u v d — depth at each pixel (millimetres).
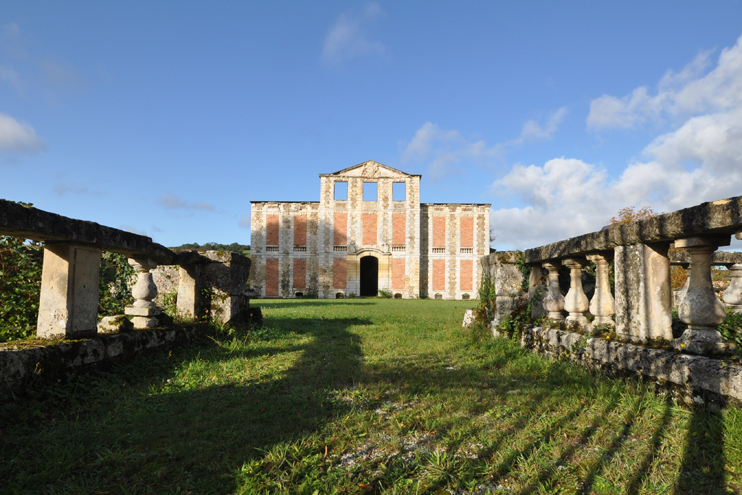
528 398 3650
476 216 39312
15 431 2859
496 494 2191
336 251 38156
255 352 6035
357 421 3146
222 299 7680
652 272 3904
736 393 2736
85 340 4012
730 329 5398
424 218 39281
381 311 15070
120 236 4781
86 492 2168
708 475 2301
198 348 6129
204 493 2189
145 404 3539
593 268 8094
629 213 20344
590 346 4539
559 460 2525
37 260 5523
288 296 38438
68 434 2834
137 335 4898
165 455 2592
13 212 3188
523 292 7094
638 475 2316
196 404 3531
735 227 2953
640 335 3953
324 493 2184
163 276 8242
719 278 11148
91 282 4336
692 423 2855
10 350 3295
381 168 38719
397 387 4141
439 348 6375
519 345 6391
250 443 2762
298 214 39125
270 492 2209
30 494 2139
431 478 2332
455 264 39000
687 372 3170
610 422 3059
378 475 2363
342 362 5320
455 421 3133
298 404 3584
